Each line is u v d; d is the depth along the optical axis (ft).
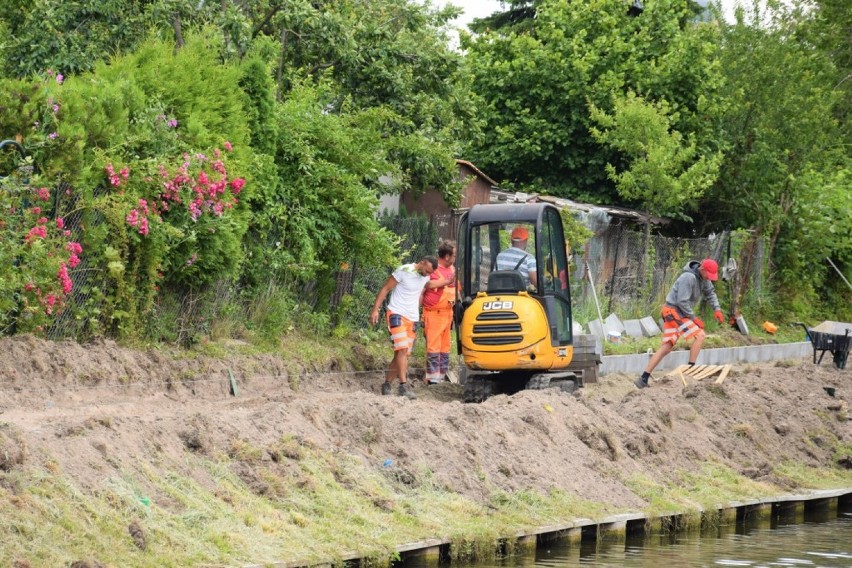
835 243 133.28
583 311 99.71
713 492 59.21
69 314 56.80
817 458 70.13
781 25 130.11
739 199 127.34
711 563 47.85
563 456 55.83
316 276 77.66
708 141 123.85
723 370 77.51
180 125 65.72
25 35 83.66
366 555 40.63
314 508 42.86
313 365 69.10
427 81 96.68
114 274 57.88
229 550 37.78
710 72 124.36
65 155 56.18
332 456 46.78
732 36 129.90
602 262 109.91
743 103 126.82
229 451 44.14
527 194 117.29
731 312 119.24
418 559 43.06
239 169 66.49
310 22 86.89
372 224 76.84
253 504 41.45
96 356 54.75
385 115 82.94
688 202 122.11
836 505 63.72
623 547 50.29
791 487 63.67
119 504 37.37
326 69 92.38
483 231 69.62
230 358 63.36
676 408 66.95
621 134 113.29
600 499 53.72
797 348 114.32
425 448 50.42
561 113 127.13
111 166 58.23
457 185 94.38
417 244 89.76
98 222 58.75
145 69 65.57
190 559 36.37
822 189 131.03
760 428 69.87
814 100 126.72
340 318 78.59
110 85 61.67
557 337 68.13
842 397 80.74
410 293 68.13
